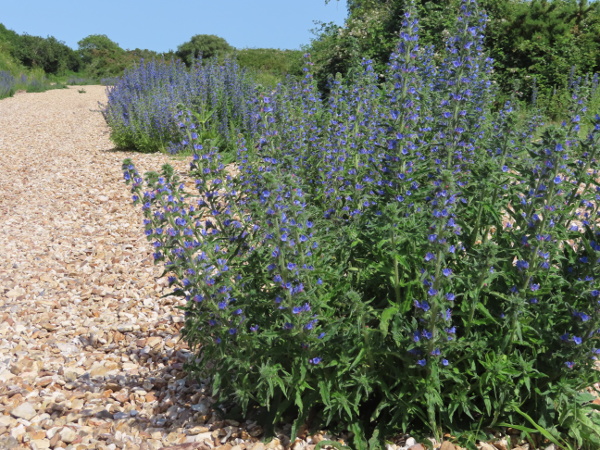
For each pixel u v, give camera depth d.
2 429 3.34
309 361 2.84
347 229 3.38
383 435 2.97
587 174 3.25
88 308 5.22
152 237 3.04
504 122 3.72
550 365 2.88
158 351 4.42
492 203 3.41
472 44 3.69
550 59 12.53
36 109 22.00
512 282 3.00
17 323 4.91
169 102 10.97
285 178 2.98
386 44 12.84
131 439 3.25
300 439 3.08
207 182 3.65
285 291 2.72
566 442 2.86
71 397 3.74
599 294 2.61
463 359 2.90
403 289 3.24
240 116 9.95
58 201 8.48
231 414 3.39
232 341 3.04
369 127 4.59
